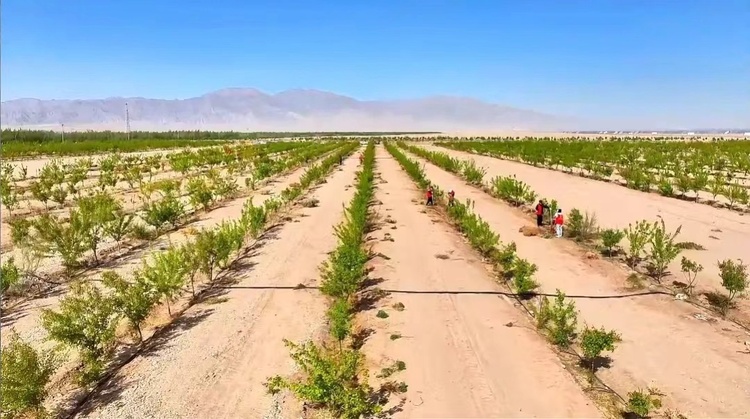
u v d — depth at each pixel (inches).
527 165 1640.0
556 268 518.0
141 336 364.5
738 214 761.6
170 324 394.0
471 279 493.7
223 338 370.0
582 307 420.2
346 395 267.6
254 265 540.1
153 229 700.0
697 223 701.9
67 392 302.4
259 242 637.9
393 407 285.7
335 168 1691.7
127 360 339.3
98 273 512.4
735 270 415.5
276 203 818.2
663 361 330.6
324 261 552.4
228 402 291.6
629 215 767.1
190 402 291.7
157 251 585.3
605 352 344.2
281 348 354.6
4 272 440.5
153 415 279.9
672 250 486.9
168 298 426.0
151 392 301.6
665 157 1563.7
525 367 327.3
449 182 1246.3
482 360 336.2
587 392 300.0
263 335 374.9
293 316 408.2
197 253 474.3
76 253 518.3
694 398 289.4
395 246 616.1
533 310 418.3
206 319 402.6
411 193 1071.0
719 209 804.0
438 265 537.6
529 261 541.6
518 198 900.6
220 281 490.6
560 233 642.8
